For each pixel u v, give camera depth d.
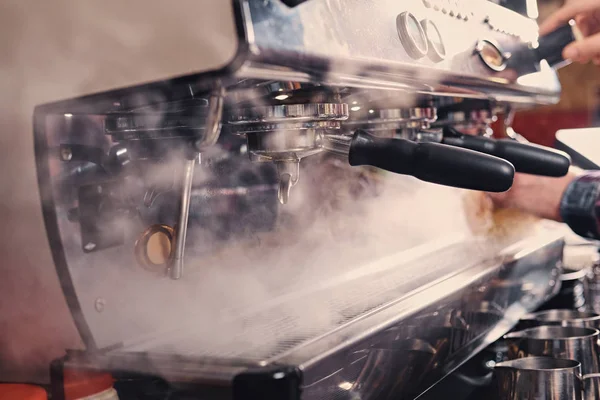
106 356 0.54
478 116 0.96
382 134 0.76
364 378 0.58
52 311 0.57
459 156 0.62
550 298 1.17
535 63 0.88
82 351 0.56
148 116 0.58
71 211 0.56
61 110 0.55
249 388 0.46
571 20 0.95
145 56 0.47
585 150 1.59
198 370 0.48
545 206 1.22
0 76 0.56
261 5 0.45
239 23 0.43
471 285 0.81
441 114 0.92
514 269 0.97
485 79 0.72
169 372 0.49
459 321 0.79
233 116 0.57
